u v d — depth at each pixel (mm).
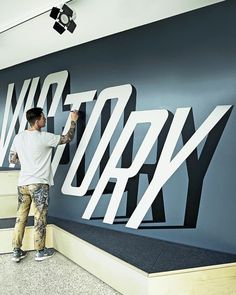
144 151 3234
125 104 3410
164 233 3123
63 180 3986
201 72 2920
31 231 3545
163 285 2314
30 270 3059
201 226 2918
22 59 4469
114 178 3461
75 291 2654
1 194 4031
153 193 3166
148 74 3262
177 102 3062
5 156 4961
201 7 2891
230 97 2766
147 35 3266
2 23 3213
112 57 3547
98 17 3064
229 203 2762
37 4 2828
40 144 3246
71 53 3949
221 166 2803
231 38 2756
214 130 2838
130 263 2525
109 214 3486
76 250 3193
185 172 2994
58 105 4090
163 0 2740
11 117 4883
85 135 3762
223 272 2449
